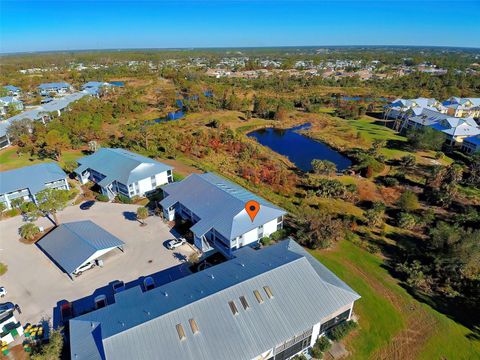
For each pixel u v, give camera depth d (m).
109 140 85.62
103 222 49.53
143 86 166.88
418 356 29.33
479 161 65.56
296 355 29.17
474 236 38.38
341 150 84.94
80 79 190.00
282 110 113.81
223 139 86.94
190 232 46.22
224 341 25.42
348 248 43.50
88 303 34.44
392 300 35.19
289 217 50.84
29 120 86.38
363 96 154.88
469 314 33.78
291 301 29.03
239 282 29.50
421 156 79.00
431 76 193.88
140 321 25.80
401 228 48.59
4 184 52.94
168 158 75.19
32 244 44.50
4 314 30.69
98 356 24.42
